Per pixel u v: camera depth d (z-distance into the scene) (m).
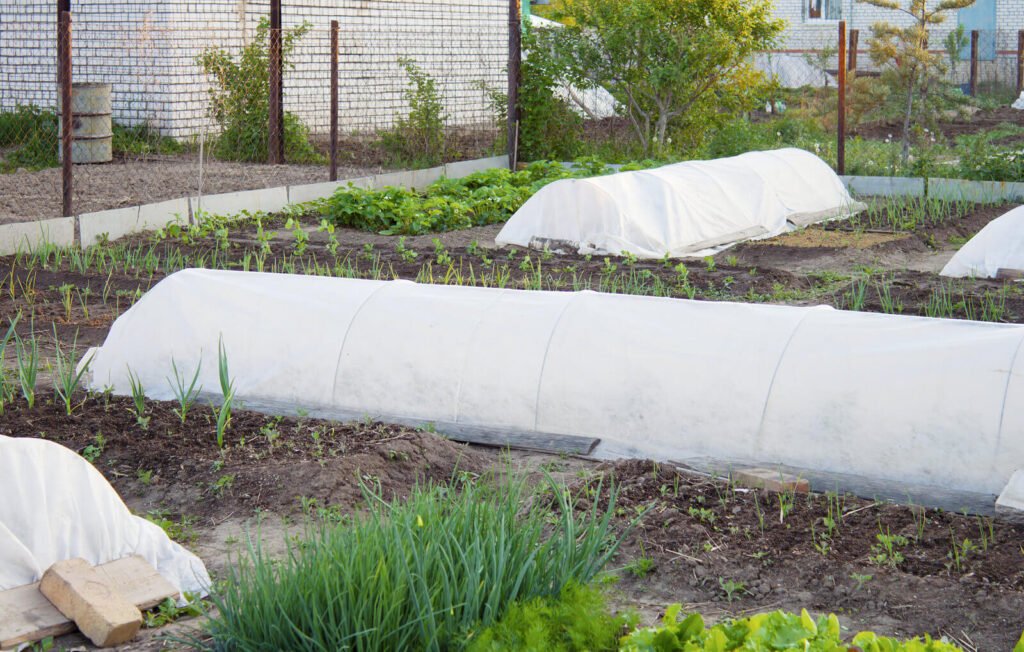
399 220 13.12
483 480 5.51
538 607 3.50
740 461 5.83
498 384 6.46
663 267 11.05
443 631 3.45
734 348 6.13
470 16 23.00
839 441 5.71
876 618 4.04
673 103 17.69
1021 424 5.40
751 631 3.20
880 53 16.64
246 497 5.20
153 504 5.24
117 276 10.55
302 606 3.50
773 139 19.19
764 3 17.66
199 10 18.75
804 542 4.64
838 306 9.23
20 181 15.22
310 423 6.25
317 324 6.95
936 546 4.62
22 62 19.75
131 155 18.00
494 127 21.56
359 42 21.02
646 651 3.22
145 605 4.08
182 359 7.08
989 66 27.28
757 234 12.83
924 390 5.63
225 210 13.70
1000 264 10.32
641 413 6.15
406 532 3.72
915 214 13.87
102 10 18.89
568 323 6.55
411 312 6.88
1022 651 3.11
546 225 12.16
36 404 6.53
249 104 18.16
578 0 17.55
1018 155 15.51
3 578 4.10
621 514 4.89
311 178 16.12
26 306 9.40
